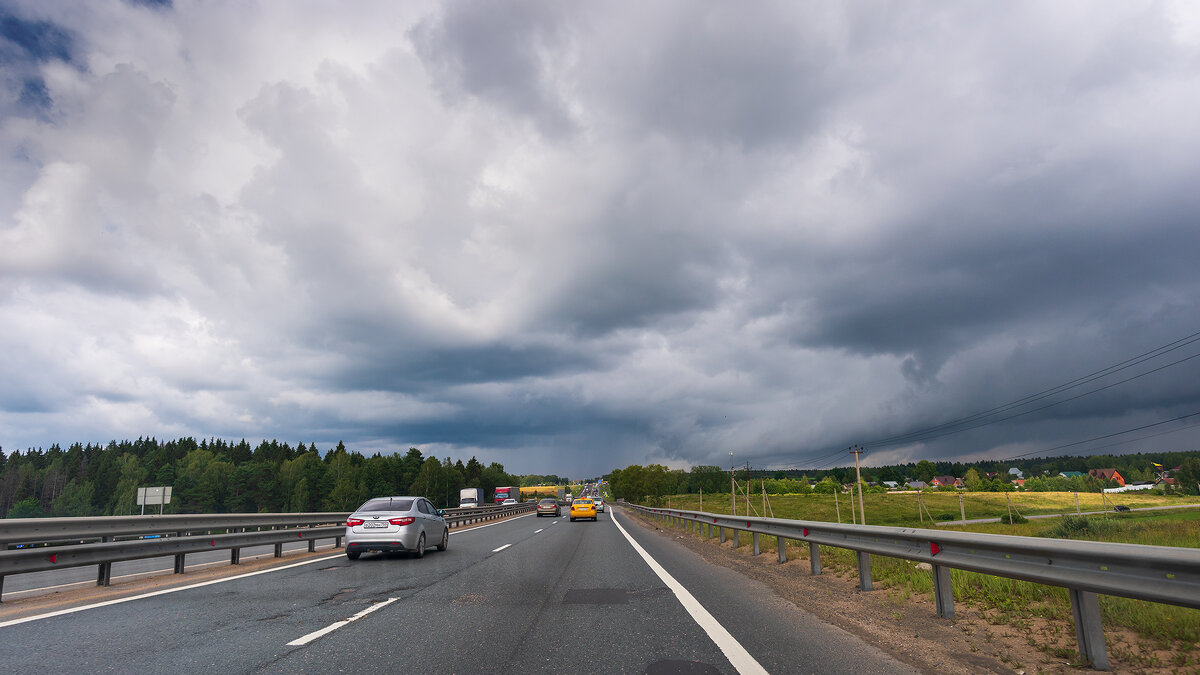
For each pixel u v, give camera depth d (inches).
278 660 203.9
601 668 196.2
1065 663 196.1
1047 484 5890.8
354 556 559.5
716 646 225.9
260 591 360.5
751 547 646.5
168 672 189.3
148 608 301.9
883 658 209.0
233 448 4955.7
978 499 3873.0
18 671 190.2
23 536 342.6
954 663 202.4
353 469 4419.3
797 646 225.9
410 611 295.7
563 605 313.9
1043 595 277.7
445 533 660.1
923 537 268.2
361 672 190.2
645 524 1421.0
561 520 1599.4
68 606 307.9
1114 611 235.3
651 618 279.4
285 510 4018.2
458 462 6245.1
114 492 3636.8
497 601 325.7
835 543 375.2
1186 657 189.9
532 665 199.5
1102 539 684.1
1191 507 3058.6
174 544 439.8
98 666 195.9
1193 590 153.6
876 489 4817.9
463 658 207.9
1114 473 6550.2
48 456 4421.8
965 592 305.1
